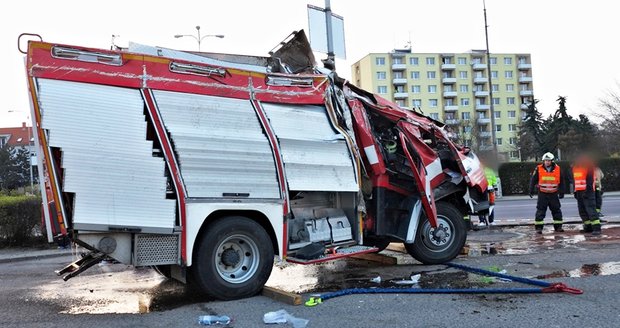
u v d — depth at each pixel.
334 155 6.82
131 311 5.72
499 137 101.00
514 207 21.47
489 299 5.66
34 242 12.76
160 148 5.54
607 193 30.06
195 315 5.37
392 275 7.35
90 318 5.42
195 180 5.64
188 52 6.98
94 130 5.22
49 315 5.62
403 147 7.52
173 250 5.55
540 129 63.91
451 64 100.12
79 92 5.22
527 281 6.33
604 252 8.60
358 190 7.00
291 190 6.30
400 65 97.81
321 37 10.02
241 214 6.10
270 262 6.15
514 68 102.88
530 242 10.32
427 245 8.05
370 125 7.66
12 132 86.50
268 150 6.20
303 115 6.71
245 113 6.19
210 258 5.76
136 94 5.54
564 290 5.80
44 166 5.24
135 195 5.33
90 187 5.12
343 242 7.00
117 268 9.03
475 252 9.20
